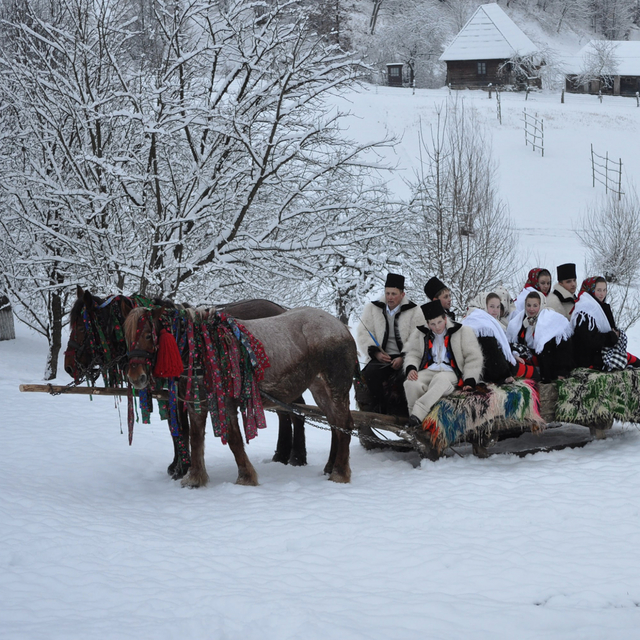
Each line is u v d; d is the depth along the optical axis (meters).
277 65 13.02
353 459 8.32
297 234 13.26
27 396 11.97
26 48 13.55
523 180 38.19
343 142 13.45
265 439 9.98
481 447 7.78
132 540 5.25
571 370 8.25
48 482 7.00
